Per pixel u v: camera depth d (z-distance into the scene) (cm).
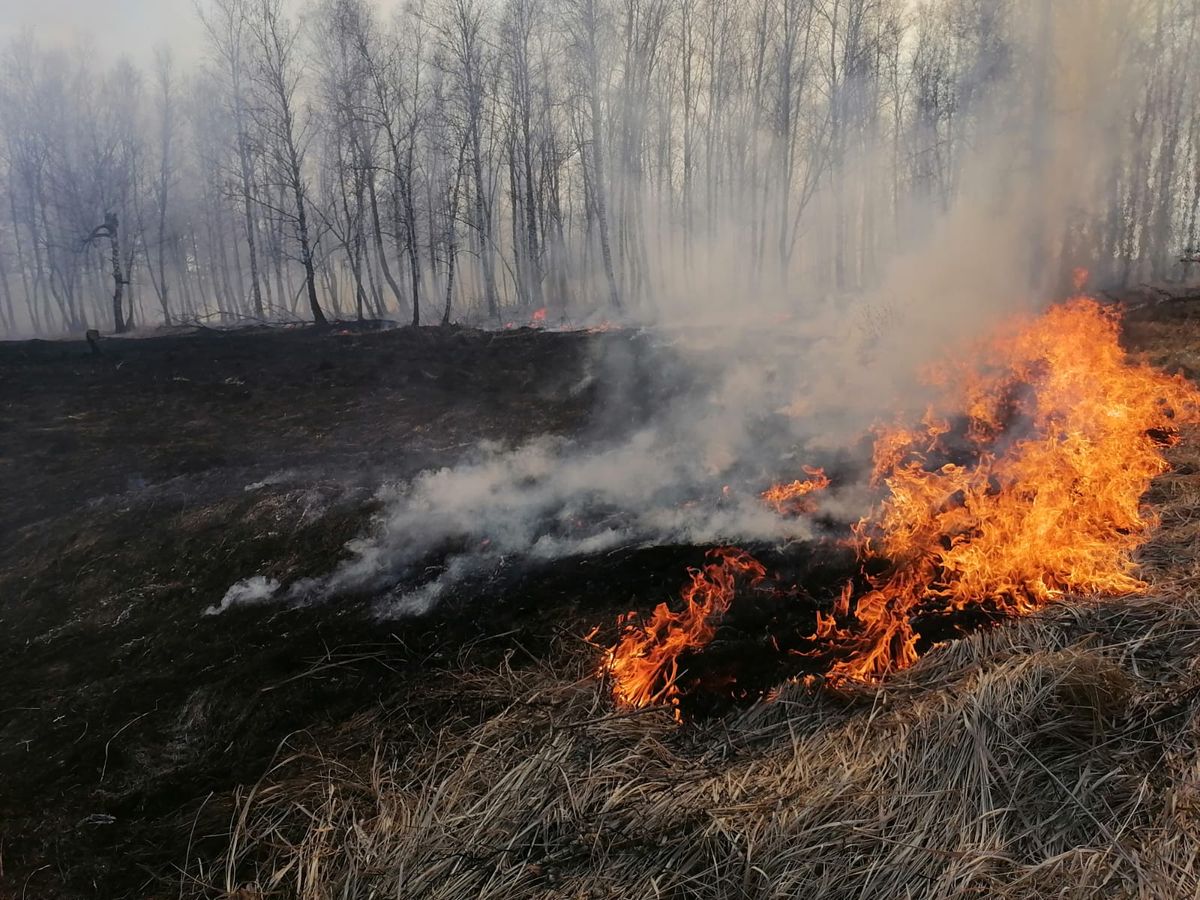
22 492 685
